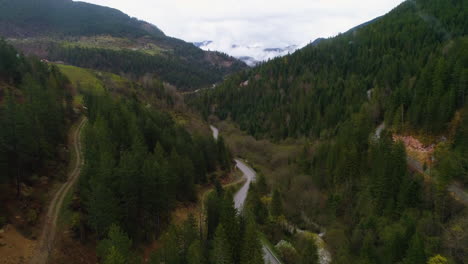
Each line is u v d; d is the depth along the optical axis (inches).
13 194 1648.6
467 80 2849.4
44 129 2190.0
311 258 2031.3
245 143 5349.4
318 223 2832.2
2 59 2955.2
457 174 2273.6
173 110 5605.3
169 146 2898.6
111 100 3142.2
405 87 3580.2
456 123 2691.9
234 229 1774.1
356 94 4864.7
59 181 2025.1
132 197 1742.1
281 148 4972.9
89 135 2166.6
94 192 1540.4
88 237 1657.2
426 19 6240.2
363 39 7111.2
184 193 2576.3
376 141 3009.4
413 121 3048.7
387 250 1904.5
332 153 3257.9
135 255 1507.1
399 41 6127.0
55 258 1444.4
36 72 3358.8
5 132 1616.6
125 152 1991.9
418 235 1713.8
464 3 5935.0
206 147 3715.6
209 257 1659.7
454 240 1801.2
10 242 1401.3
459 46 3946.9
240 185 3663.9
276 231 2549.2
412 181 2263.8
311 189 3208.7
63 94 3454.7
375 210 2428.6
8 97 1868.8
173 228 1684.3
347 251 2192.4
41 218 1651.1
